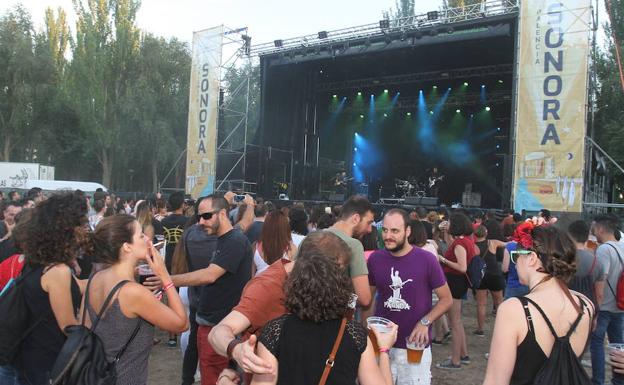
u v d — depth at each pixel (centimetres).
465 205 2133
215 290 367
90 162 3306
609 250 452
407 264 356
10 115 3084
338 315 177
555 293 196
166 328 236
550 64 1189
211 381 368
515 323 188
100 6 2803
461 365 576
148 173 3334
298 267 182
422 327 335
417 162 2586
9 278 318
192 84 1980
